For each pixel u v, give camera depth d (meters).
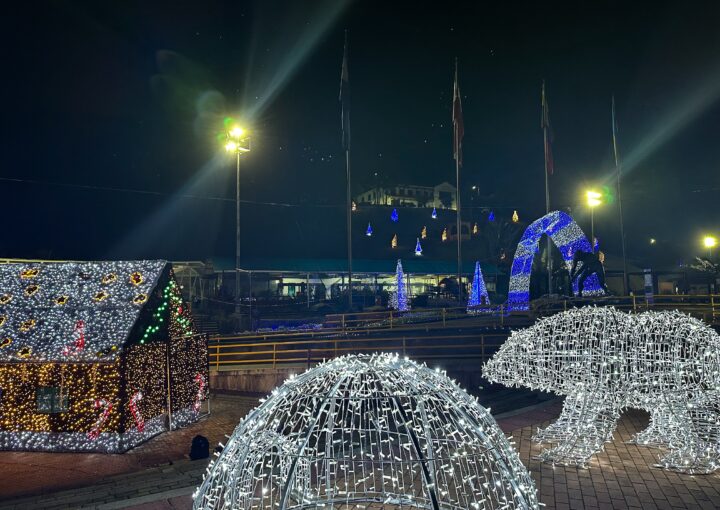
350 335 20.08
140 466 9.10
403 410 4.45
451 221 70.12
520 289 25.77
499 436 4.95
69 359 10.05
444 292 43.03
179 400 11.88
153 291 11.25
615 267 45.94
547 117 31.08
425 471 4.21
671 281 41.12
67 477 8.52
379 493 6.00
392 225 66.62
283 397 4.84
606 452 8.44
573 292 24.09
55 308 11.19
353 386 4.89
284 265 42.09
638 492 6.71
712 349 7.87
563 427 8.76
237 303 29.42
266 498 5.97
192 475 8.10
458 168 29.58
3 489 7.95
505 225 59.47
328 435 4.78
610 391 8.01
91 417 9.97
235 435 4.71
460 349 17.44
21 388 10.23
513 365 8.65
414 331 20.19
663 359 7.91
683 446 7.83
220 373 16.23
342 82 29.59
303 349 18.55
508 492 6.09
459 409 4.71
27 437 10.15
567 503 6.37
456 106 29.98
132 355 10.32
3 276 12.12
